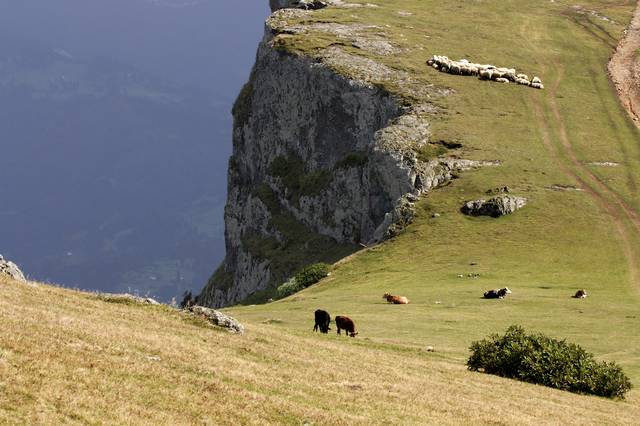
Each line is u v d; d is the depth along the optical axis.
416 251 103.19
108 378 26.86
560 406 37.66
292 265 156.50
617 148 141.38
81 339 30.83
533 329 62.47
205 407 26.36
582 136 146.25
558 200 114.06
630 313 69.12
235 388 29.19
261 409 27.38
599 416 36.78
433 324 63.75
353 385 33.84
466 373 42.78
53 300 38.06
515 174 124.50
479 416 32.34
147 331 35.78
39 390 24.22
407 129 141.50
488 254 97.81
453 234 106.38
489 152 133.00
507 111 155.12
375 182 136.50
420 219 114.31
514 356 44.56
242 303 155.62
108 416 23.75
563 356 44.31
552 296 77.69
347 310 73.06
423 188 125.25
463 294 79.50
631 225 105.75
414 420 29.86
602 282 85.25
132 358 29.91
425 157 131.62
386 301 77.00
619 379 43.72
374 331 60.44
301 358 37.62
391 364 41.19
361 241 146.75
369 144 143.50
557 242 100.50
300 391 31.14
